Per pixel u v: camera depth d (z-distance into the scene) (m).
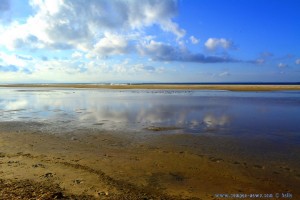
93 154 12.98
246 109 29.28
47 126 20.20
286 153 13.07
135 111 28.02
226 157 12.48
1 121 22.64
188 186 9.37
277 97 47.25
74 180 9.55
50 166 11.06
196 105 33.53
